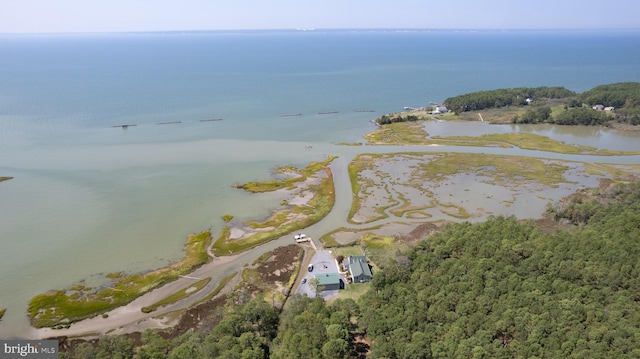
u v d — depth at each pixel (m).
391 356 75.88
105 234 133.38
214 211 150.62
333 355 74.81
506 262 101.31
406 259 110.06
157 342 82.69
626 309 82.06
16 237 130.12
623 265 94.94
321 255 125.69
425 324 82.00
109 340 82.12
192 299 105.62
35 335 92.62
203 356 74.06
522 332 77.62
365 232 139.12
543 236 110.94
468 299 87.69
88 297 104.88
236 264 120.88
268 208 154.38
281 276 114.62
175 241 130.75
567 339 75.38
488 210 154.00
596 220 129.25
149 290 108.25
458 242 112.56
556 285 90.62
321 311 87.50
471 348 73.88
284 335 82.06
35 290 107.00
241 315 87.94
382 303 90.81
